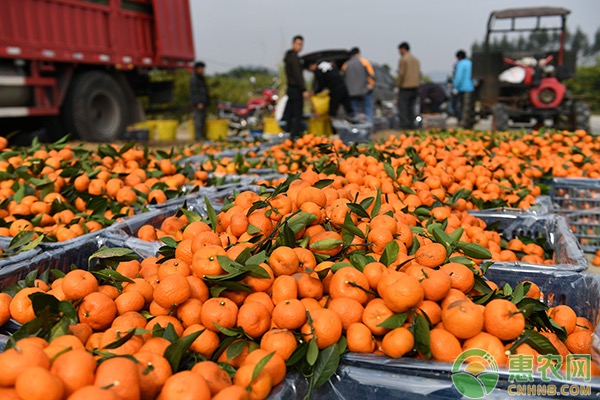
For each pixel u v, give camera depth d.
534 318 2.33
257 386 1.81
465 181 4.61
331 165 4.39
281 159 6.02
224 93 26.98
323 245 2.49
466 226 3.63
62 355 1.66
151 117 20.20
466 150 6.01
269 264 2.37
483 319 2.07
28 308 2.30
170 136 15.08
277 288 2.23
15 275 2.87
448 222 3.54
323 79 13.58
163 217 3.91
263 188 3.38
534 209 4.17
